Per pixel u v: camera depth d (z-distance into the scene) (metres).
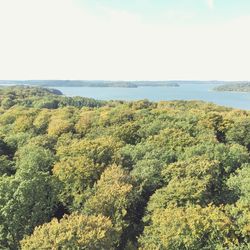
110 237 26.61
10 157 55.44
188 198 32.16
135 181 37.53
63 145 54.19
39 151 47.62
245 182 35.28
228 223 26.25
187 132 57.56
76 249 23.78
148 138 54.09
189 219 26.81
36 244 24.28
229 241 25.14
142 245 28.75
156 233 28.53
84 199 35.09
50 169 44.47
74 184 37.44
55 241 24.12
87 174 37.69
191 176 36.28
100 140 49.75
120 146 49.97
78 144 47.16
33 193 33.81
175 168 37.84
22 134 62.28
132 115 72.00
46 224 27.48
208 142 49.00
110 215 31.70
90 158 42.62
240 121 63.72
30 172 36.88
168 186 34.28
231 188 35.91
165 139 51.22
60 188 37.53
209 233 26.25
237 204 29.61
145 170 39.41
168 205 31.64
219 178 38.53
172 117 69.12
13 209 31.81
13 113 83.62
